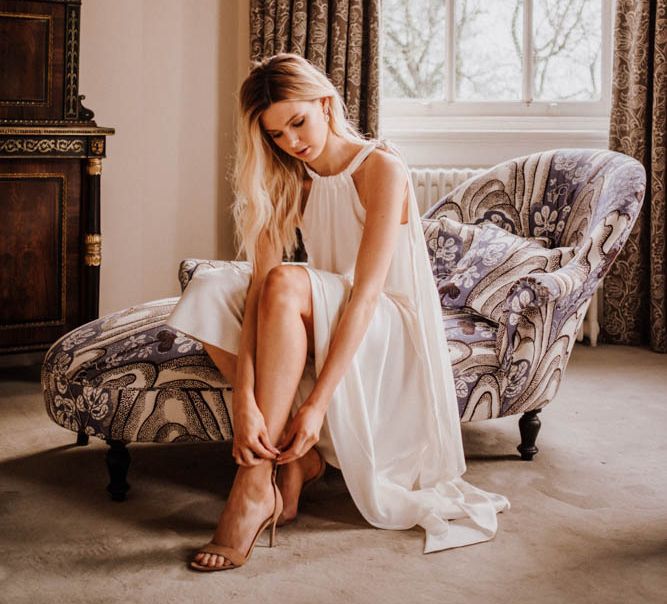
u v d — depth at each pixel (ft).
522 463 8.77
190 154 13.73
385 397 7.37
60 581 6.34
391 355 7.39
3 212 11.02
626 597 6.14
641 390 11.39
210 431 7.53
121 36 12.96
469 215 10.20
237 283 7.29
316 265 7.83
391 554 6.77
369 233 7.13
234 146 14.03
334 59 13.20
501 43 14.49
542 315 8.10
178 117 13.55
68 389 7.68
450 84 14.49
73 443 9.35
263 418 6.64
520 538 7.06
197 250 13.98
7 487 8.12
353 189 7.45
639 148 13.32
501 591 6.22
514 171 10.05
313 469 7.39
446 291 9.43
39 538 7.05
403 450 7.45
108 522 7.35
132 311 8.44
